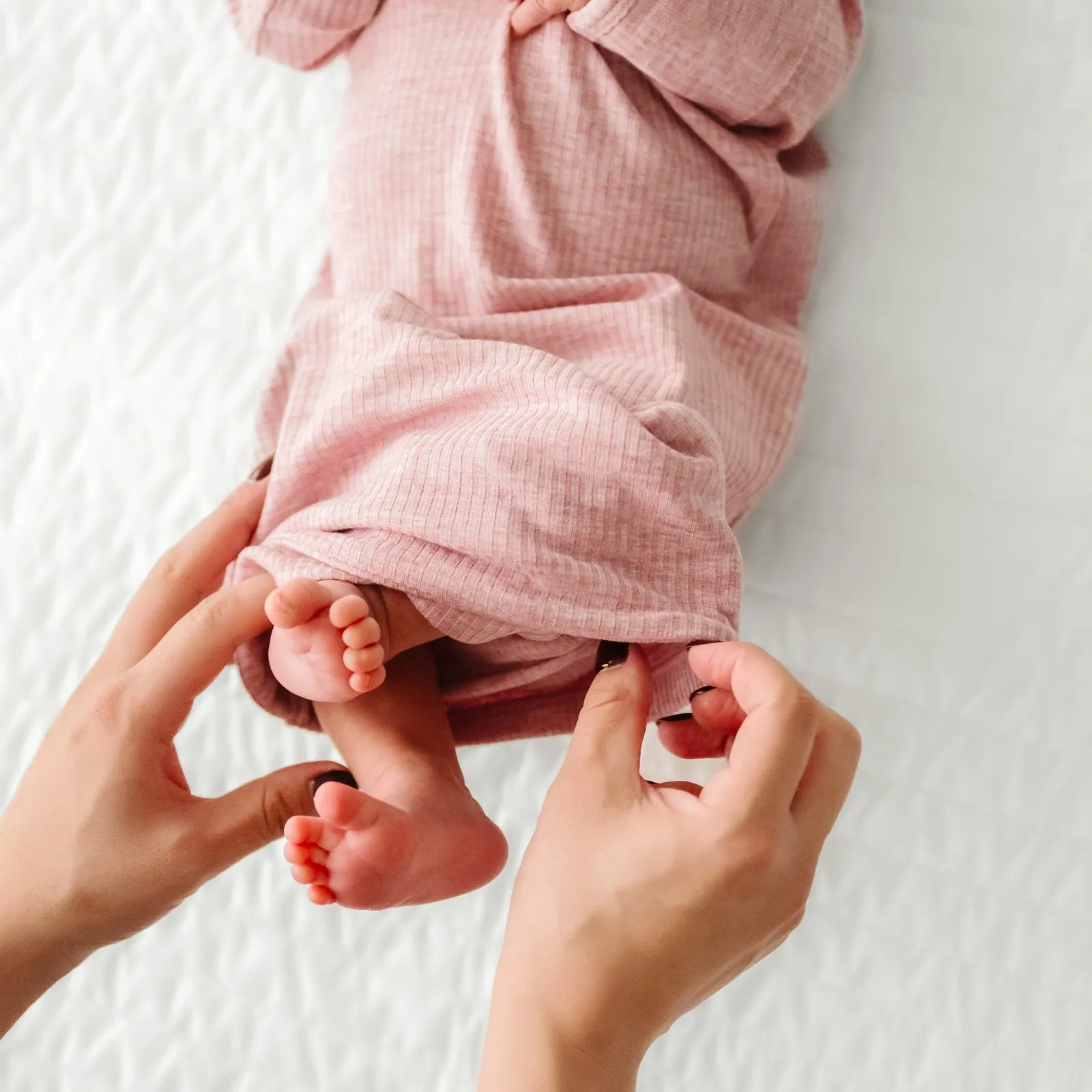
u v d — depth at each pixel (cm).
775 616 103
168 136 121
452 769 82
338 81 118
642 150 90
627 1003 59
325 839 64
